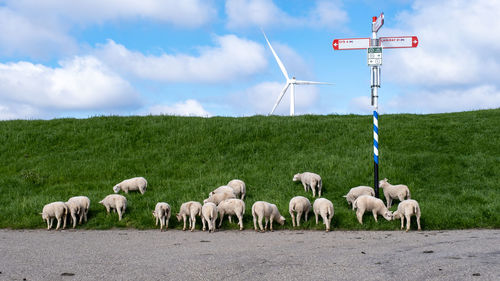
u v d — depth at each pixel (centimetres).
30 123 2530
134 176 1697
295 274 589
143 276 596
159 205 1073
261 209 1026
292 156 1847
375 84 1239
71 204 1125
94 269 645
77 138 2223
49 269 650
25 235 1018
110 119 2541
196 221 1134
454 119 2380
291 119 2500
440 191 1399
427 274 571
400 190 1249
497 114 2480
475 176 1536
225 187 1258
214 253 755
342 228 1056
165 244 869
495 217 1070
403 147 1911
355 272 592
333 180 1514
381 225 1051
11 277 604
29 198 1384
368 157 1744
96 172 1731
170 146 2067
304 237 934
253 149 1973
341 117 2634
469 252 713
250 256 719
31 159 1958
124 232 1049
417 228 1037
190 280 571
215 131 2236
